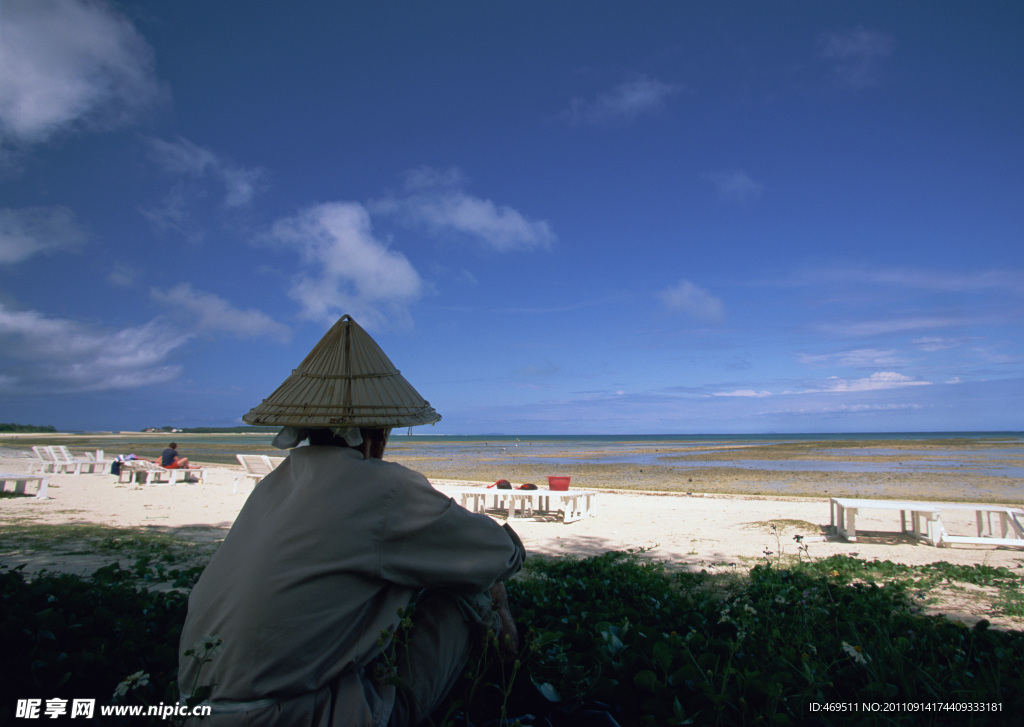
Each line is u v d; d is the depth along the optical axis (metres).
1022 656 3.14
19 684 2.54
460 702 2.22
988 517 9.84
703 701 2.45
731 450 55.34
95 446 59.69
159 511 12.75
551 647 3.06
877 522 11.86
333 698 1.90
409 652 2.16
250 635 1.77
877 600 4.50
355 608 1.92
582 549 8.87
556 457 43.81
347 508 1.91
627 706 2.60
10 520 11.12
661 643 2.79
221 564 1.96
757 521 11.45
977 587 6.53
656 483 21.00
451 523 2.06
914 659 3.12
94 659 2.74
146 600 4.04
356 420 2.10
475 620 2.28
